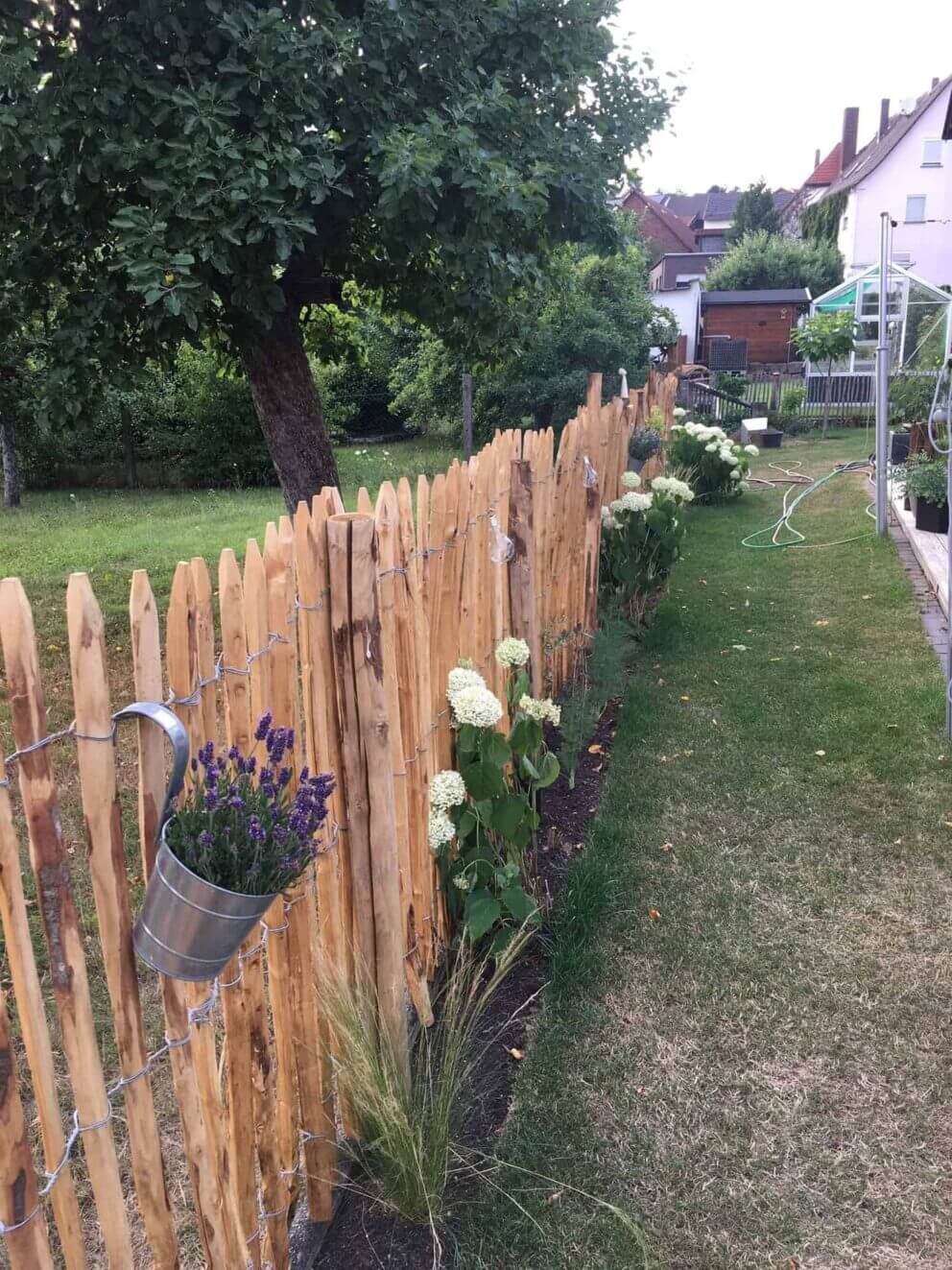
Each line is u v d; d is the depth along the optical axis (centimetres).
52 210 504
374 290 730
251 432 1727
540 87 615
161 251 448
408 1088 233
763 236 4531
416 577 281
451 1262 214
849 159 4722
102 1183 147
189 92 462
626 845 385
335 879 233
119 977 149
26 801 130
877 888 351
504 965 272
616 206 1166
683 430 1166
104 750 141
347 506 1206
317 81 487
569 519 518
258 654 192
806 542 930
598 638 555
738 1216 223
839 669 575
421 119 542
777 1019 286
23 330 852
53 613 768
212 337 718
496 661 387
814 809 411
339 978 219
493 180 496
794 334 2022
